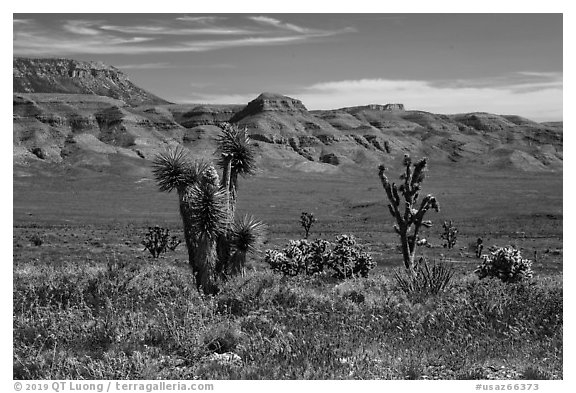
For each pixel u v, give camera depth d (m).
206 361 10.47
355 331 12.20
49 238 102.12
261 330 12.08
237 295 14.62
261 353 10.62
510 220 171.12
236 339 11.46
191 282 16.39
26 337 10.95
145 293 14.49
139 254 65.81
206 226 16.30
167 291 14.89
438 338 11.86
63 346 10.69
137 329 11.63
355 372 9.95
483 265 21.28
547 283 18.45
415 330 12.17
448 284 17.91
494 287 16.66
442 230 137.75
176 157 16.98
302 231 132.88
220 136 17.97
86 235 113.62
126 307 13.12
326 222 172.38
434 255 70.31
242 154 17.80
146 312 12.95
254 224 17.22
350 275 26.38
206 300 14.55
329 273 26.50
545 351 11.23
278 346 10.91
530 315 13.18
